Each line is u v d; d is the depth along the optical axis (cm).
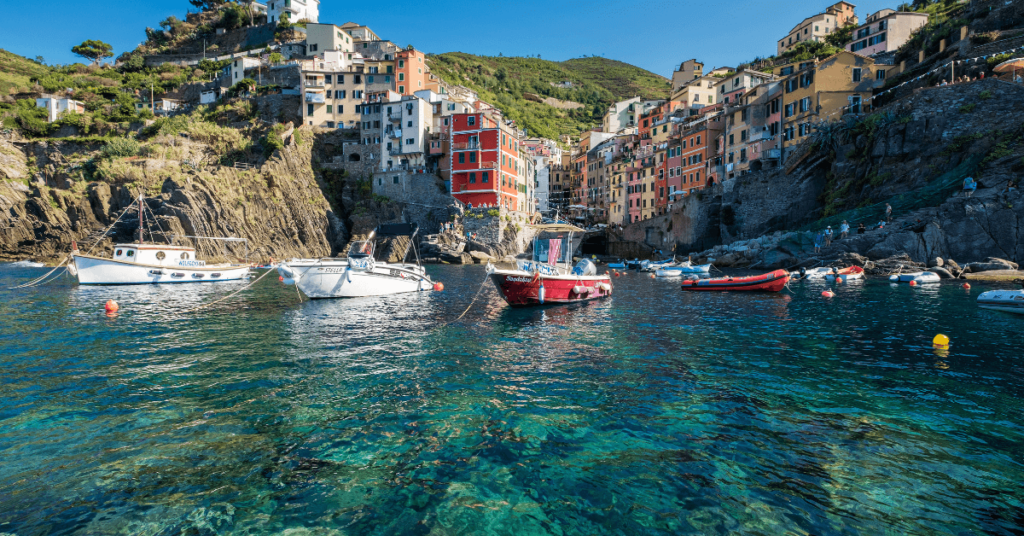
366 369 1411
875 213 4562
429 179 8106
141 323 2181
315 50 10925
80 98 10738
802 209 5556
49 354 1588
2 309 2597
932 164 4450
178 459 851
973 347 1647
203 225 6762
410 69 9744
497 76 19750
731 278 3578
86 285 3866
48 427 983
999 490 743
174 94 11350
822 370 1386
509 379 1311
